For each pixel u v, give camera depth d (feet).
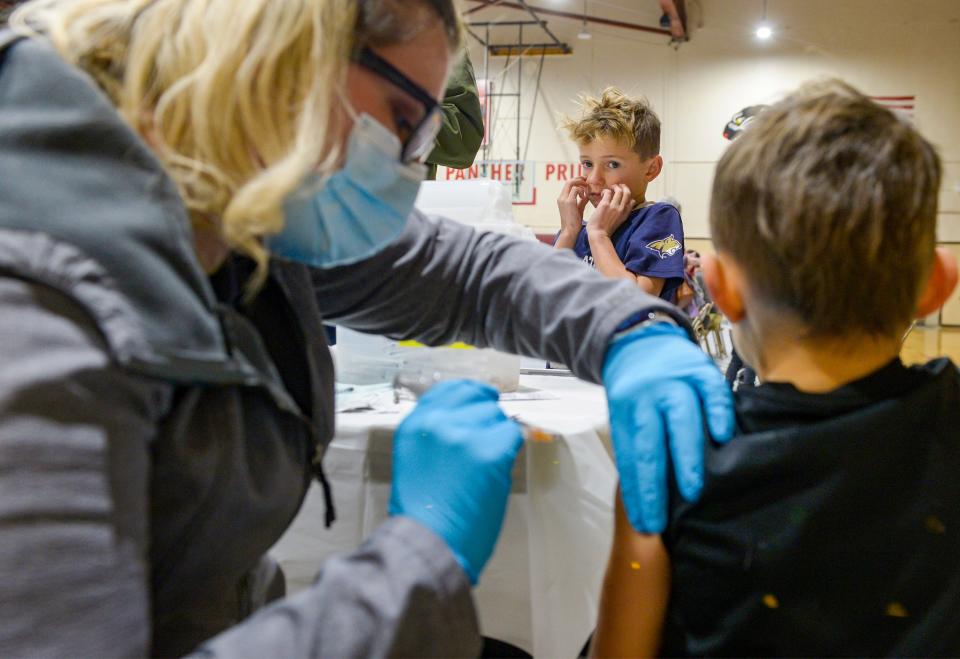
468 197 3.84
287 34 1.57
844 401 1.75
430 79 1.92
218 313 1.74
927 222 1.77
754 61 25.98
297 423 2.02
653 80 27.09
